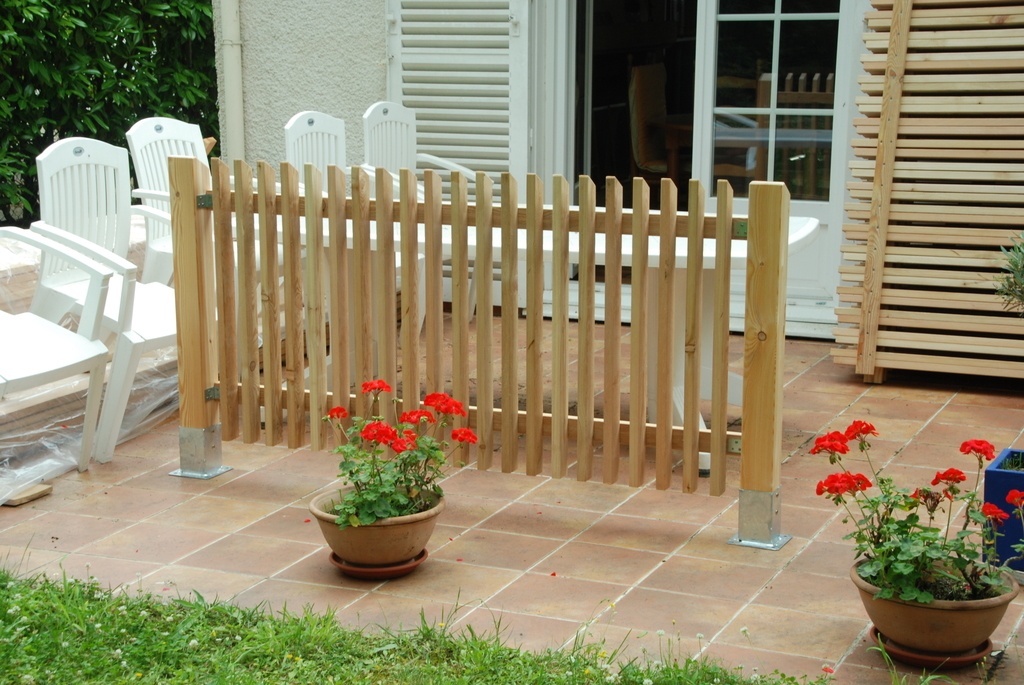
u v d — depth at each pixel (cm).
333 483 434
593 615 324
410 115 639
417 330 413
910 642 292
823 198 628
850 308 550
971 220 520
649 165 803
